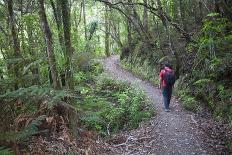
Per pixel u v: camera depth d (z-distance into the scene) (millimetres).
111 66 30344
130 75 22938
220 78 11641
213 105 10914
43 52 13305
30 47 13398
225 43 12469
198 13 18328
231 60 11578
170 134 9242
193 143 8516
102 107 11594
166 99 11742
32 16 13211
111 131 11141
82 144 8062
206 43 13141
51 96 6832
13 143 6504
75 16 29297
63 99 8312
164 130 9617
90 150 7809
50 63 8461
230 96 10320
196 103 11898
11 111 7504
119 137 9484
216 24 12891
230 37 11859
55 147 7398
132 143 8875
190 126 9828
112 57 42156
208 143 8477
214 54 12039
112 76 21953
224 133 8930
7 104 7133
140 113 11438
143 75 20625
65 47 8820
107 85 17172
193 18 18250
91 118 8312
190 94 13000
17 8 14789
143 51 24281
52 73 8477
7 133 6215
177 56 15383
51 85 8742
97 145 8422
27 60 8188
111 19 36094
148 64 21047
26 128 6578
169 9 19172
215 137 8828
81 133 8859
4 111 7219
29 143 7344
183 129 9602
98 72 24344
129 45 28125
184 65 15344
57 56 9156
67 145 7629
